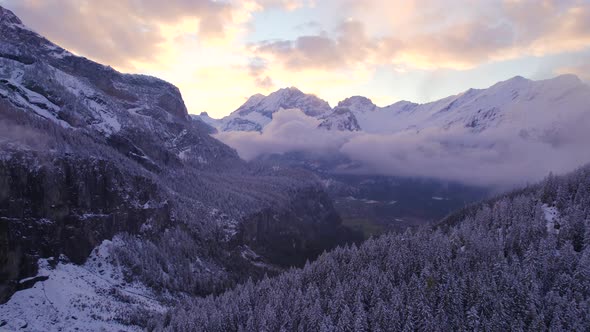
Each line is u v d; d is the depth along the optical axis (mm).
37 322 132125
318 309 133125
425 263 152125
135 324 145875
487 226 181000
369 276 150500
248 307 148375
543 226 164250
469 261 149875
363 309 130500
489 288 128250
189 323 136375
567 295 123938
